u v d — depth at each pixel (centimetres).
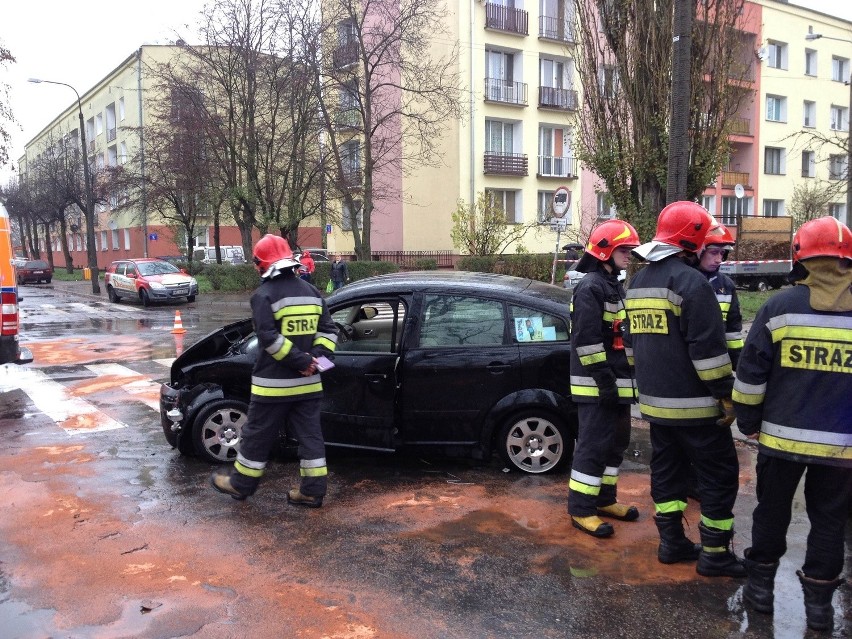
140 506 495
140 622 338
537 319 538
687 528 445
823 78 3975
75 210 5025
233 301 2412
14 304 832
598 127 994
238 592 368
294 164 2395
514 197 3066
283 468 576
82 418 761
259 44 2259
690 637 319
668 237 365
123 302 2569
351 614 343
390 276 602
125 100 4453
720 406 356
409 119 2777
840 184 1897
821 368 297
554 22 3072
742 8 926
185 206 3309
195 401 586
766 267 2509
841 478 306
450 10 2778
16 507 496
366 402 546
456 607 348
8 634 329
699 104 923
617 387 416
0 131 2519
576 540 428
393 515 471
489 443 543
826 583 317
